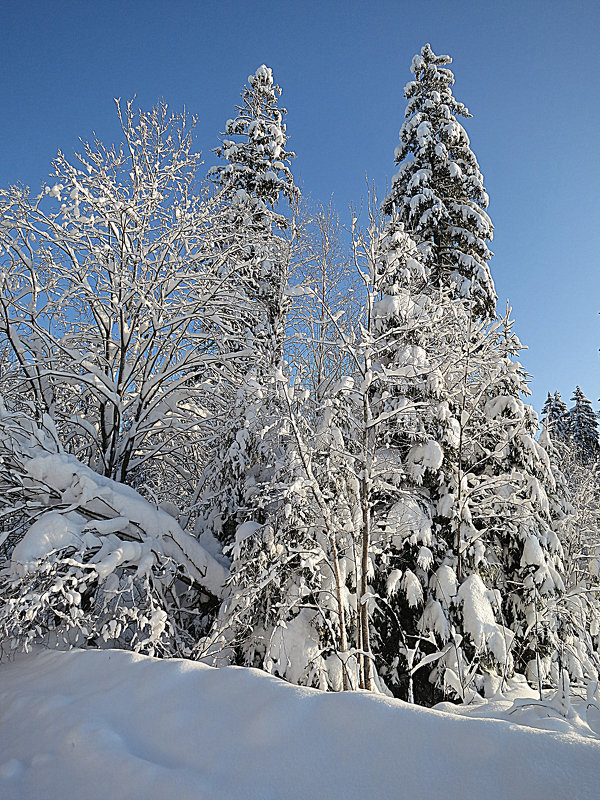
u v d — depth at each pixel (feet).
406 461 26.08
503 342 29.37
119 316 31.50
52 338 30.94
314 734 8.26
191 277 32.48
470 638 22.03
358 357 23.81
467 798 6.37
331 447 22.02
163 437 35.70
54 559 21.54
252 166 53.47
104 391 29.89
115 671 13.42
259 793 7.23
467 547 24.89
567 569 31.01
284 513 21.40
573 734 7.16
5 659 20.94
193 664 12.21
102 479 25.30
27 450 25.59
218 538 29.09
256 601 21.93
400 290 28.07
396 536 24.27
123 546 23.04
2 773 9.55
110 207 30.78
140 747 9.41
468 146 53.98
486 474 29.04
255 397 24.93
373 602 22.57
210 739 8.94
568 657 23.72
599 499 36.22
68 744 9.95
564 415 110.22
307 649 20.85
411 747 7.40
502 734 7.16
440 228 51.31
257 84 55.93
